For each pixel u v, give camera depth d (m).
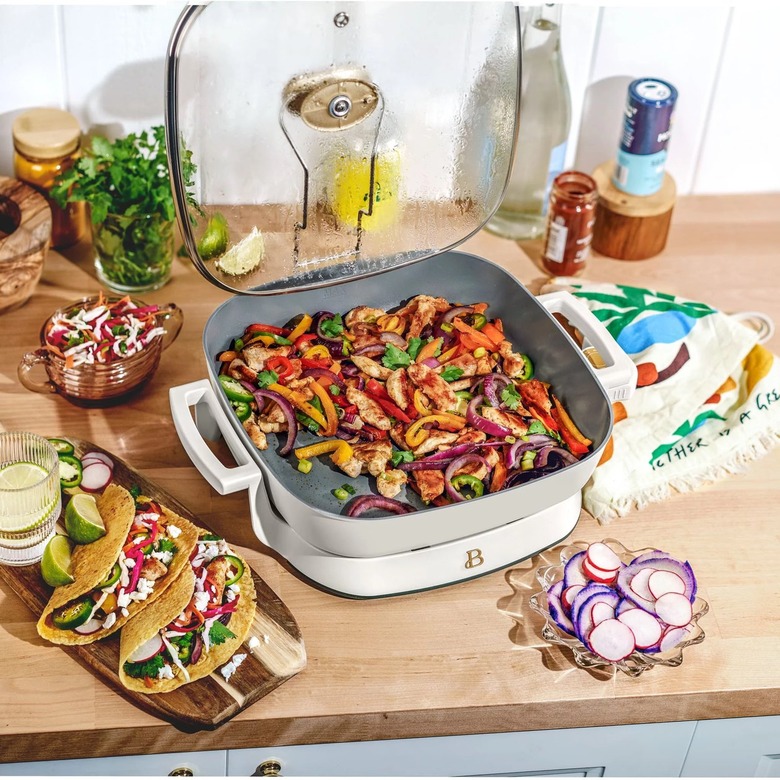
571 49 1.53
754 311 1.51
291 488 1.18
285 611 1.13
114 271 1.45
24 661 1.08
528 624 1.14
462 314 1.33
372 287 1.35
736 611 1.17
